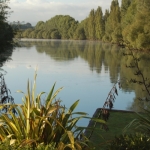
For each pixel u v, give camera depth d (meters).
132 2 55.38
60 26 119.62
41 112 3.23
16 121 3.29
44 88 15.70
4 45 36.00
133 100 12.59
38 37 124.94
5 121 3.33
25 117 3.32
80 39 103.25
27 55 38.31
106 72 22.86
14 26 38.12
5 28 35.34
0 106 3.41
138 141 3.70
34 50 48.66
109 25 67.81
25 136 3.24
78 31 103.38
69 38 114.94
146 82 17.69
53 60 32.34
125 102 12.24
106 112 4.38
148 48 40.53
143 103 12.02
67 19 116.69
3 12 35.16
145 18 41.16
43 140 3.24
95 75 21.03
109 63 29.81
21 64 27.64
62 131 3.33
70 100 12.70
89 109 11.05
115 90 4.43
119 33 53.84
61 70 23.61
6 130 3.36
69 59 33.91
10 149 2.86
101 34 81.19
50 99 3.45
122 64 28.73
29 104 3.27
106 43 76.06
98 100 12.66
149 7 42.16
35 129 3.19
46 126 3.26
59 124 3.20
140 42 39.69
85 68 25.38
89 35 93.75
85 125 8.14
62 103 12.11
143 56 36.00
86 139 3.56
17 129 3.24
